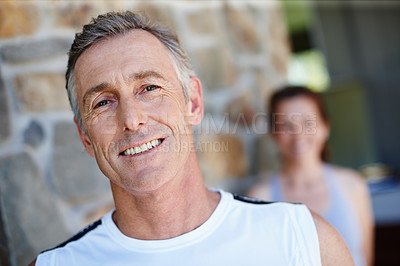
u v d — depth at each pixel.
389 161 4.38
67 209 2.04
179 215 1.21
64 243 1.29
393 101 4.35
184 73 1.30
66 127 2.09
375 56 4.35
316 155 2.51
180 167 1.19
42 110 2.00
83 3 2.21
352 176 2.55
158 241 1.20
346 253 1.24
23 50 1.96
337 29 4.31
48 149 2.00
